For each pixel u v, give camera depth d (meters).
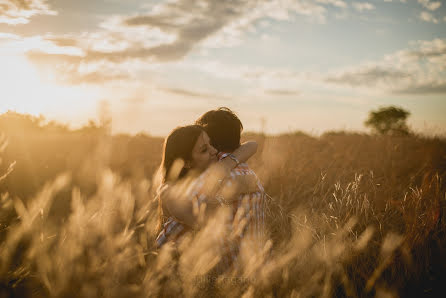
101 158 3.73
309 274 1.84
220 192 2.22
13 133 4.68
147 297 1.41
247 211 2.25
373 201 3.20
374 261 2.25
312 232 2.47
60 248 1.44
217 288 1.73
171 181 2.21
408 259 2.10
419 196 2.86
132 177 3.68
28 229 1.46
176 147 2.24
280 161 5.02
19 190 2.79
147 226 1.79
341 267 1.91
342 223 2.59
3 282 1.44
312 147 7.19
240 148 2.49
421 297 2.00
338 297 1.94
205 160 2.30
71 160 4.33
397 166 5.27
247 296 1.58
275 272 1.79
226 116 2.52
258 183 2.46
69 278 1.38
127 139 6.33
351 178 4.21
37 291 1.48
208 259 1.82
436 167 5.00
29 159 3.64
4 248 1.47
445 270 2.19
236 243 2.14
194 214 2.09
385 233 2.60
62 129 6.38
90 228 1.50
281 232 2.78
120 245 1.49
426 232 2.44
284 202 3.62
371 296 1.96
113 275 1.39
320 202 3.41
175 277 1.67
